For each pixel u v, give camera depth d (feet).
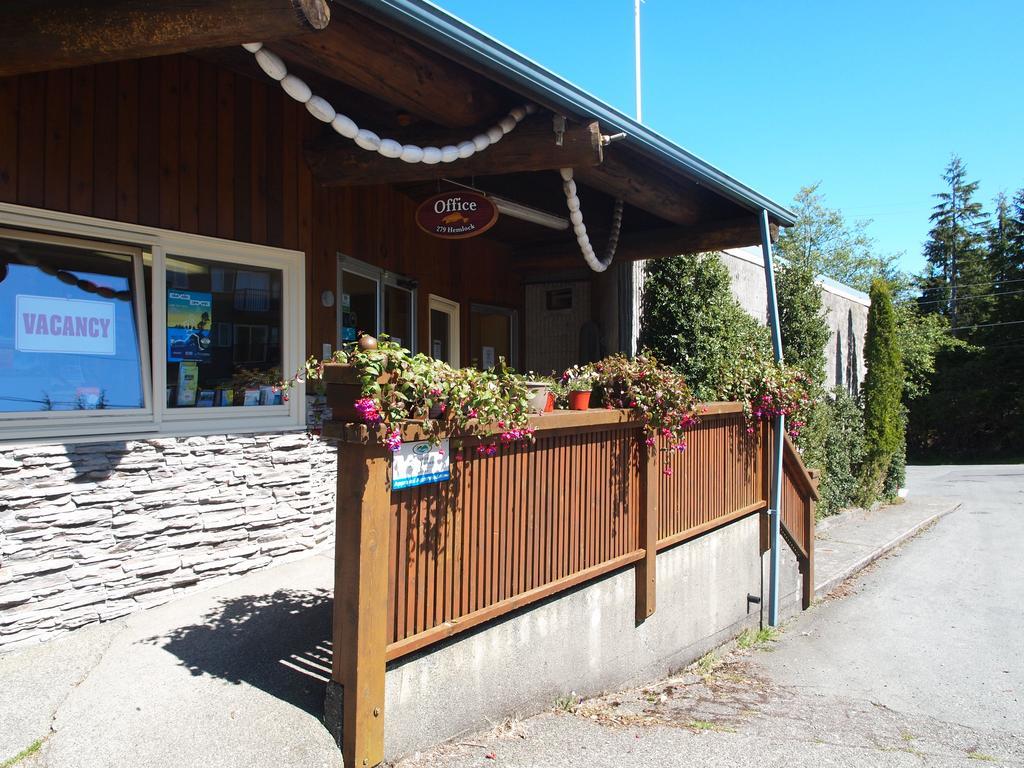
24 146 12.03
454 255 25.14
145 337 13.91
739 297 33.94
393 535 9.59
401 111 15.49
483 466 11.09
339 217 18.34
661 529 16.19
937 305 144.66
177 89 14.28
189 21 9.67
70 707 9.23
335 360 9.44
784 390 20.38
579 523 13.33
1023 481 71.31
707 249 23.79
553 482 12.65
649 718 13.42
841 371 50.44
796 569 24.35
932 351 91.97
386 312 21.24
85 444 12.47
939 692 17.40
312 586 14.02
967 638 21.85
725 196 19.77
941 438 113.39
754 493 20.99
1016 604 25.82
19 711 9.20
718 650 19.15
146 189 13.75
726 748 12.42
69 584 12.06
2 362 12.01
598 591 14.03
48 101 12.32
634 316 26.66
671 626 16.85
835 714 15.31
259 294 16.19
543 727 12.00
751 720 14.24
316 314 17.33
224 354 15.35
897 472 52.13
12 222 11.91
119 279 13.65
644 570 15.21
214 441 14.42
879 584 28.66
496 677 11.58
